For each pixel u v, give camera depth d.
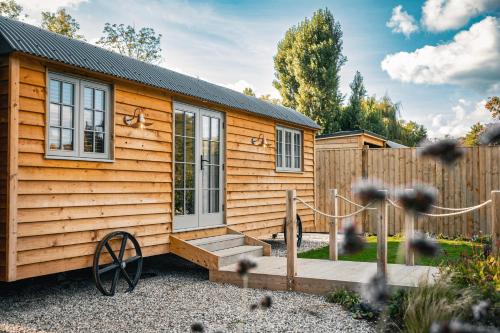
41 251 5.14
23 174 4.96
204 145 8.13
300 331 4.29
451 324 1.12
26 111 5.04
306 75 25.28
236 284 6.50
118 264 6.00
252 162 9.50
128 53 24.88
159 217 6.96
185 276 7.19
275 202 10.28
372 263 7.05
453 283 4.53
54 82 5.46
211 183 8.28
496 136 0.95
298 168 11.63
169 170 7.20
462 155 0.96
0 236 4.86
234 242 8.17
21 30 5.45
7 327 4.45
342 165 13.09
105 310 5.11
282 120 10.38
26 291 6.09
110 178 6.10
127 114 6.44
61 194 5.41
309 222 11.82
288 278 6.04
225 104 8.32
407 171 12.12
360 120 25.80
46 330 4.36
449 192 11.52
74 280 6.82
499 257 5.32
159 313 4.98
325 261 7.28
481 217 11.16
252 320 4.67
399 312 4.45
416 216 1.14
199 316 4.85
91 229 5.79
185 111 7.69
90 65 5.71
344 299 5.28
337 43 25.97
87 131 5.86
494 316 3.61
